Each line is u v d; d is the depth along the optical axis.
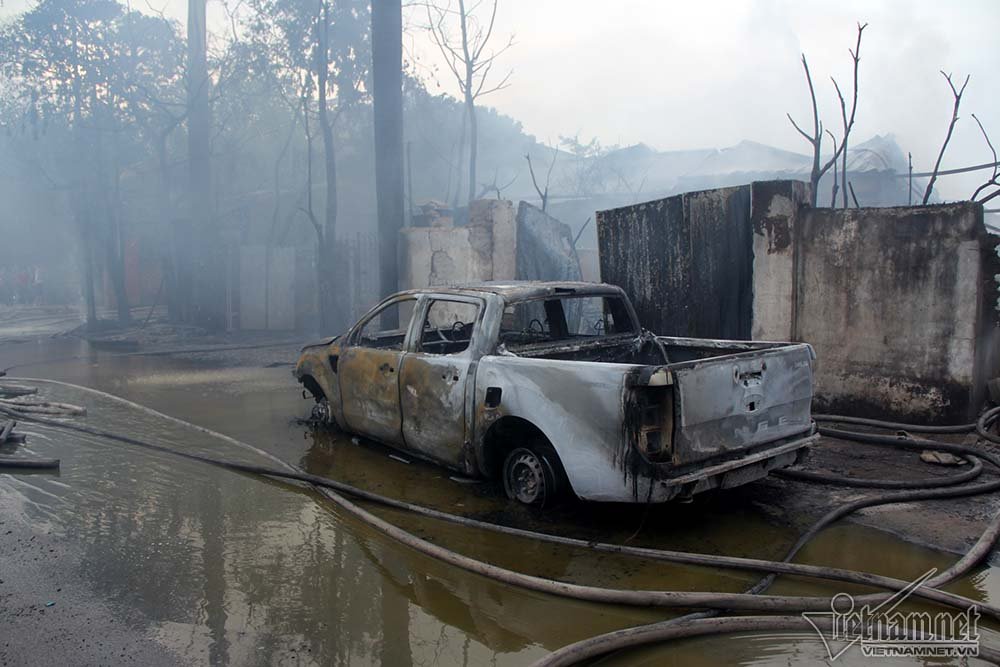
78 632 2.99
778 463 4.31
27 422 6.96
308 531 4.17
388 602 3.29
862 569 3.56
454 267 10.49
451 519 4.24
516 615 3.16
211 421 7.08
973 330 5.85
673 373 3.66
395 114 11.22
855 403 6.53
